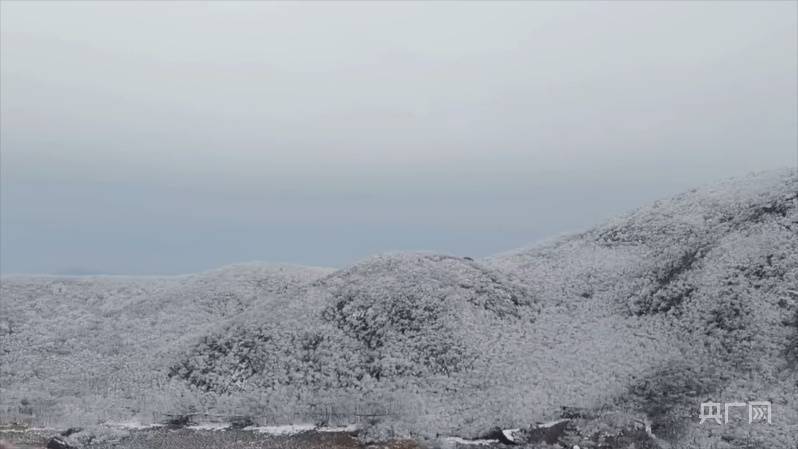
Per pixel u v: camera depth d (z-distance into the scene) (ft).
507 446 125.90
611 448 121.19
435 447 126.52
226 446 131.85
